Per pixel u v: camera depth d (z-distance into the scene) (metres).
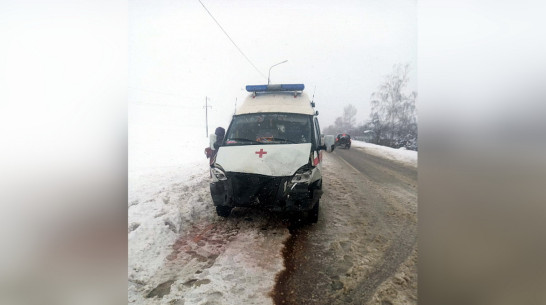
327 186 5.20
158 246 2.95
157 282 2.46
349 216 3.74
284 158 3.19
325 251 2.90
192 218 3.58
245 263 2.69
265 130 3.71
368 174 6.27
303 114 3.87
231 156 3.30
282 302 2.23
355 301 2.26
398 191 4.91
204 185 4.82
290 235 3.21
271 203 3.10
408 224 3.49
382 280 2.50
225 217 3.60
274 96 4.29
